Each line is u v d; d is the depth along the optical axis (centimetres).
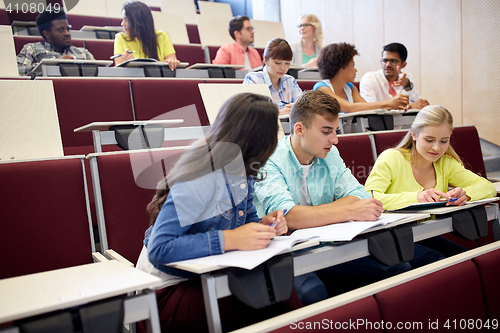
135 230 102
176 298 73
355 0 374
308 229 87
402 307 71
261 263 64
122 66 197
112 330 51
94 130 125
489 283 86
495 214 110
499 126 271
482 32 276
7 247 89
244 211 79
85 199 99
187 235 68
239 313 71
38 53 233
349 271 105
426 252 115
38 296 52
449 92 300
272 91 190
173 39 330
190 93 188
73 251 96
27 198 92
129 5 246
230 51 285
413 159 127
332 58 198
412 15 323
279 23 376
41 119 112
